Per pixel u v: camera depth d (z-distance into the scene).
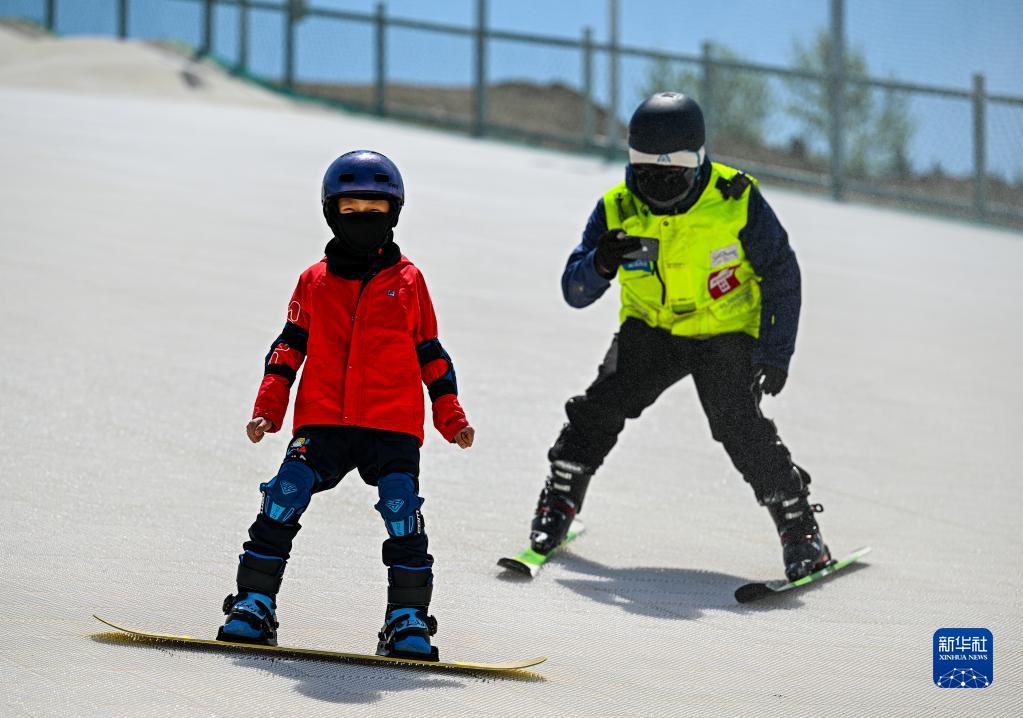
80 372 18.97
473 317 24.95
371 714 8.66
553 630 11.41
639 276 13.77
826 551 13.65
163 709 8.41
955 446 19.69
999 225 57.22
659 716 9.27
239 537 13.30
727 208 13.38
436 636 10.96
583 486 13.98
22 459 15.15
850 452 18.98
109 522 13.39
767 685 10.22
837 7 56.81
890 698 10.07
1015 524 16.00
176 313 22.89
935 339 27.95
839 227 45.94
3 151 37.44
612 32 58.69
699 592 12.98
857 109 58.47
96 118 47.00
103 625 10.32
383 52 64.44
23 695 8.48
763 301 13.65
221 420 17.50
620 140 60.00
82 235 28.27
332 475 10.22
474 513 14.91
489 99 64.81
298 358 10.48
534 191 42.31
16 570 11.67
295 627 10.86
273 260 27.72
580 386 20.91
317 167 40.94
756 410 13.70
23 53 66.25
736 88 58.50
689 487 16.72
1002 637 11.91
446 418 10.44
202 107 56.09
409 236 32.34
